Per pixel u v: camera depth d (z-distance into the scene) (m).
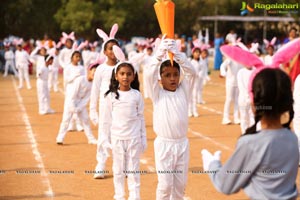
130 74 7.63
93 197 8.23
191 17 48.41
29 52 37.66
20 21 45.12
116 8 42.41
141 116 7.80
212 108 19.36
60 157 10.98
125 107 7.61
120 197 7.72
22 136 13.45
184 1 46.59
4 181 9.15
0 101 21.22
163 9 6.50
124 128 7.62
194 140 12.95
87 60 26.81
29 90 25.78
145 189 8.61
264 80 4.21
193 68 6.83
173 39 6.57
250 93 4.44
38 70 17.33
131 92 7.70
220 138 13.22
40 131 14.20
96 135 13.61
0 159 10.80
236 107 15.62
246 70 12.70
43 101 17.52
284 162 4.21
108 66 8.91
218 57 38.28
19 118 16.62
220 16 44.12
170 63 6.67
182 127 6.71
